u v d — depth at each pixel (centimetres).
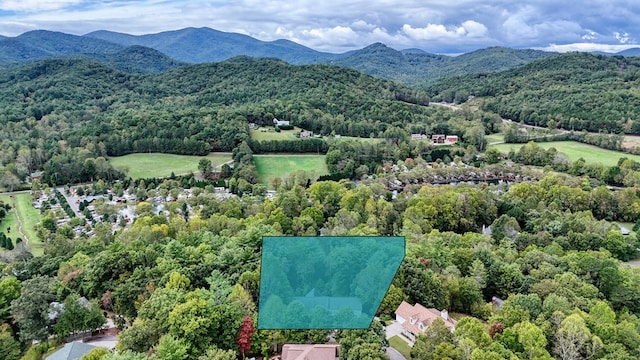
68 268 7575
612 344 5153
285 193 13100
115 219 13112
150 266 7269
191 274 6769
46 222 12188
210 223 10156
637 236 10462
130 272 7062
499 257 8519
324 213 12381
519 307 5928
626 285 7256
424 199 12500
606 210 13025
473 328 5172
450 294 7031
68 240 10250
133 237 9300
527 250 9262
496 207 12975
